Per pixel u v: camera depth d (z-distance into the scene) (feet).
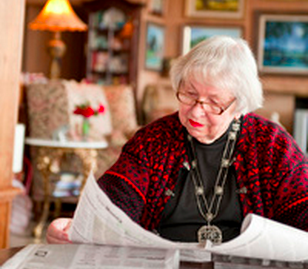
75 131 17.21
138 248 4.25
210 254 4.36
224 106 4.68
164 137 5.29
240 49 4.77
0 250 4.41
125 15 26.86
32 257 4.07
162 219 5.20
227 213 5.12
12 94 8.82
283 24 27.81
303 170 5.08
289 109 28.04
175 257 4.07
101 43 27.37
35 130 17.12
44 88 17.22
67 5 18.06
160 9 27.89
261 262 4.25
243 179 5.13
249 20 27.96
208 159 5.20
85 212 4.14
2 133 8.71
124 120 21.02
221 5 28.02
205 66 4.60
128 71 26.78
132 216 4.94
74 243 4.45
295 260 4.11
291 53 27.86
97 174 17.69
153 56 27.48
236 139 5.24
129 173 5.05
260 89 4.88
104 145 16.16
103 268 3.88
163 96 28.19
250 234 3.86
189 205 5.16
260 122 5.36
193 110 4.70
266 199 5.04
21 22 8.80
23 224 15.65
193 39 28.27
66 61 30.40
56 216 16.58
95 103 19.36
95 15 27.32
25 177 17.28
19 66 8.87
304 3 27.63
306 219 4.82
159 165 5.18
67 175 16.14
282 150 5.14
